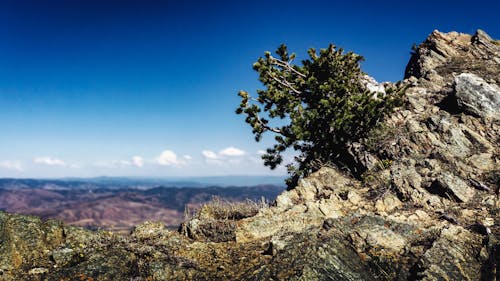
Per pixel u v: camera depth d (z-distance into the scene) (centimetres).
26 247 1045
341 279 884
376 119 1917
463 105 1916
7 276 929
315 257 940
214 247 1181
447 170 1559
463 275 912
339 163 1942
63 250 1056
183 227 1348
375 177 1675
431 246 1049
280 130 2052
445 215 1262
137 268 993
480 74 2375
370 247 1070
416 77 2841
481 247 1020
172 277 969
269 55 2142
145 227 1355
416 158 1692
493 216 1217
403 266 981
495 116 1816
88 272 948
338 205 1491
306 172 1966
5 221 1082
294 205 1551
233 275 985
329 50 2014
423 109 2108
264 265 967
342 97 1925
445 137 1770
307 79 2091
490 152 1625
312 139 1950
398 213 1362
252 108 2022
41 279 921
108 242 1140
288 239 1105
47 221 1173
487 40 2872
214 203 1623
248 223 1310
